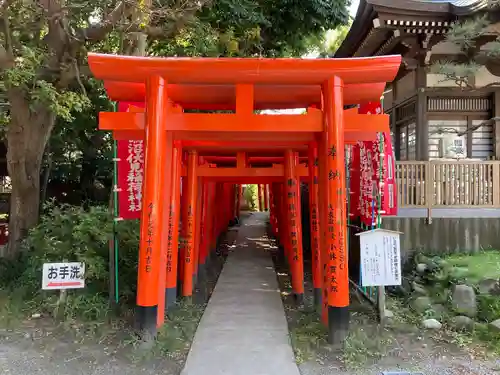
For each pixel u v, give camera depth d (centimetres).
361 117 504
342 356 455
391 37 972
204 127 497
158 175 486
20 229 812
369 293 673
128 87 528
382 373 409
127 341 487
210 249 1086
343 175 485
